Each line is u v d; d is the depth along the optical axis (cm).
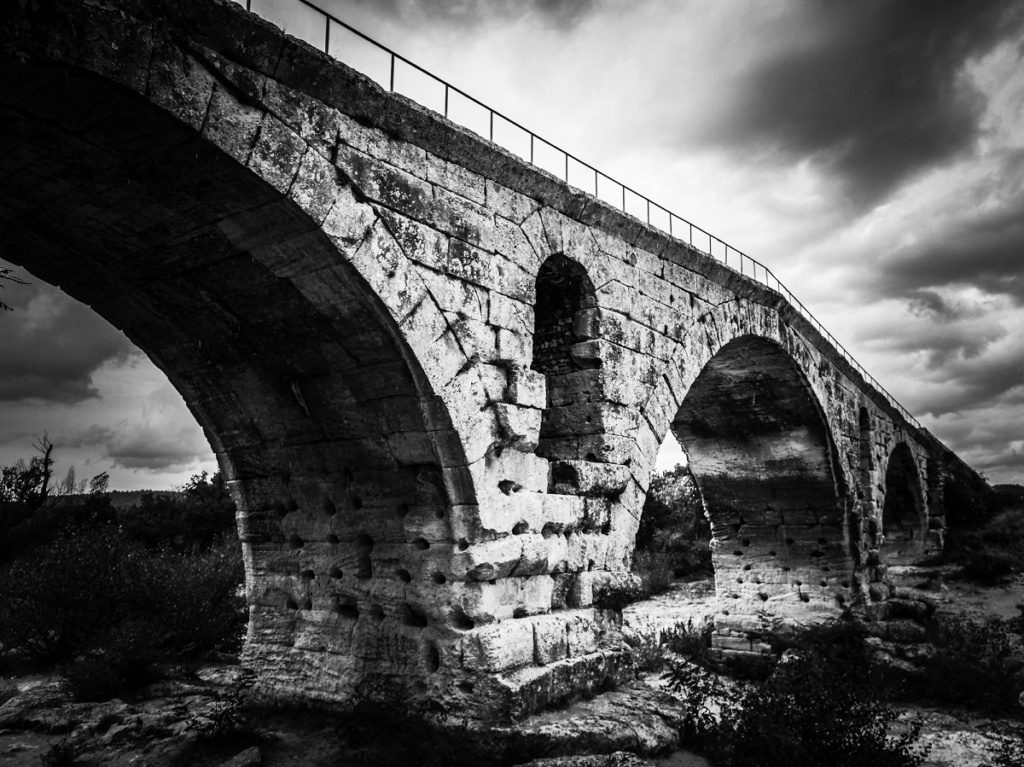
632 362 1167
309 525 1054
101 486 3297
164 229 819
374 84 800
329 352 892
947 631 1809
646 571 3125
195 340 990
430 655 913
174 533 3012
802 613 1970
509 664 876
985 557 2795
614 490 1095
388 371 867
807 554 2030
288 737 919
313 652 1020
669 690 1084
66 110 640
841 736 939
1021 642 1798
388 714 875
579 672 951
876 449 2291
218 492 3291
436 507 927
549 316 1160
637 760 791
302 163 746
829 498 1972
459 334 890
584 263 1109
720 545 2153
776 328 1638
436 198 887
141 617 1423
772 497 2050
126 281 930
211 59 674
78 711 1009
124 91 617
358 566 999
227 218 779
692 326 1339
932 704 1561
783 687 1027
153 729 934
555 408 1134
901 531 3178
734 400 1886
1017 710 1472
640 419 1167
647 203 1308
